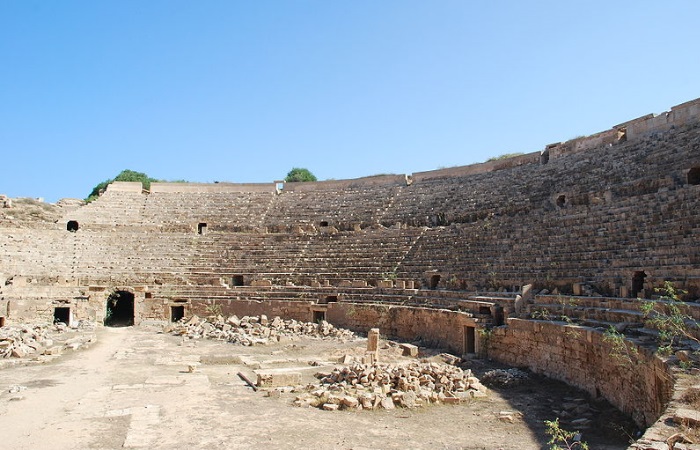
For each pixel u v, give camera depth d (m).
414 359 27.09
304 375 23.39
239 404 18.36
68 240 52.41
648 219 27.42
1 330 34.84
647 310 16.86
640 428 14.54
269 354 29.73
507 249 34.56
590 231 30.08
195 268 50.53
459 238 40.41
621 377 16.45
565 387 20.16
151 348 32.25
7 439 14.39
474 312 29.53
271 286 46.25
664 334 14.80
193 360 27.78
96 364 26.42
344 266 46.25
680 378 11.77
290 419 16.41
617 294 23.64
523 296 26.88
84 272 49.09
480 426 15.66
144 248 53.34
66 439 14.40
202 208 62.31
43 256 49.28
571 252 29.41
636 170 35.06
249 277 49.00
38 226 54.59
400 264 42.28
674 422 9.71
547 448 13.51
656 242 24.91
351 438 14.48
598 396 18.25
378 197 58.09
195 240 55.25
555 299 25.25
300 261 48.94
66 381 22.11
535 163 48.91
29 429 15.30
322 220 56.69
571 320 21.81
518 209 42.50
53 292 45.12
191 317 46.38
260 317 42.78
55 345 31.45
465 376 20.75
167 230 58.50
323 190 64.44
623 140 41.31
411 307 35.06
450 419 16.44
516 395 19.52
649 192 32.16
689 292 19.84
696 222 23.88
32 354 28.75
